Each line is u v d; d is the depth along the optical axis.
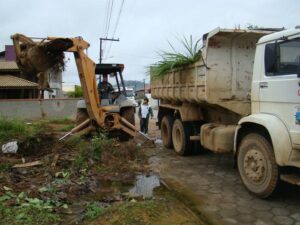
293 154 5.41
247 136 6.23
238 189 6.57
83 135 10.23
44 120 21.19
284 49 5.65
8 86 28.27
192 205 5.73
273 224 4.98
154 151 10.42
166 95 10.26
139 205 5.17
